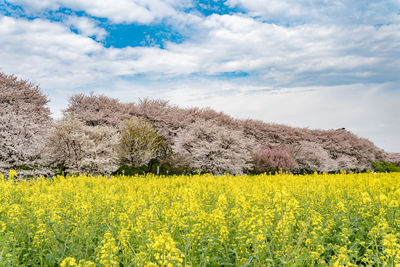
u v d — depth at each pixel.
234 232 5.31
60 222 5.17
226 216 6.24
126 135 21.91
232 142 21.75
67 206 6.64
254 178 14.59
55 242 4.86
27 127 18.03
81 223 5.30
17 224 5.20
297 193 8.48
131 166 22.27
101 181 12.82
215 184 10.84
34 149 17.62
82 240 5.07
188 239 4.52
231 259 4.68
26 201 6.91
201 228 4.89
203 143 21.23
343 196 8.23
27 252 4.91
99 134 19.72
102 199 7.21
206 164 20.70
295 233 5.17
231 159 20.84
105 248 3.85
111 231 5.20
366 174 15.77
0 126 17.12
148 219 5.03
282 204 5.49
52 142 18.25
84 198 7.42
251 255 4.34
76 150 18.62
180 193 7.86
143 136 21.72
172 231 4.81
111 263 3.73
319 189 8.58
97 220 5.84
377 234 4.64
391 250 3.65
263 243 4.29
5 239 4.33
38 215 5.34
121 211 6.59
